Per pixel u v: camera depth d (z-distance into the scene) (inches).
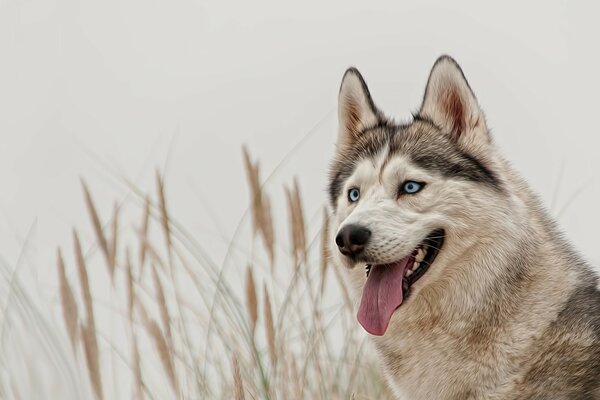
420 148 432.1
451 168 423.5
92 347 426.9
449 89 440.1
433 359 422.3
